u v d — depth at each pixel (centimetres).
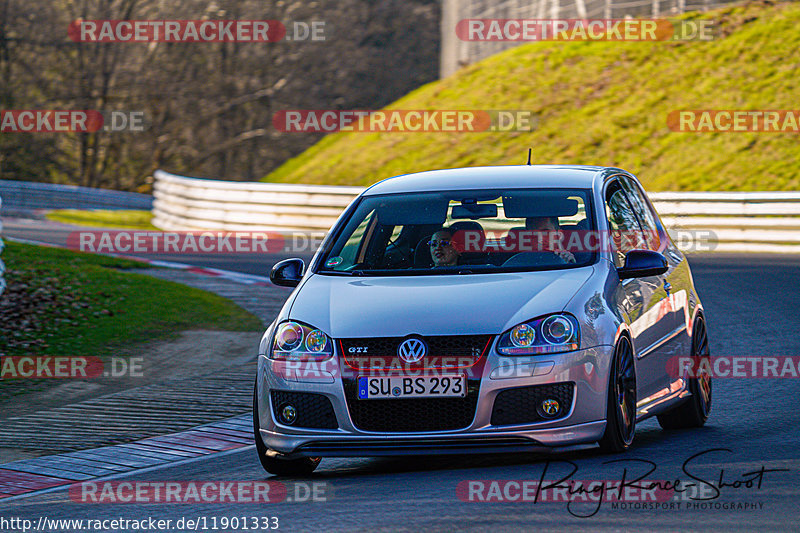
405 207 2642
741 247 8056
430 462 2416
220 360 4059
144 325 4694
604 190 2634
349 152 12369
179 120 18125
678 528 1709
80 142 18362
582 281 2309
